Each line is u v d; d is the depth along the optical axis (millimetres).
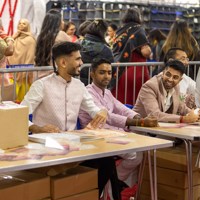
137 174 4324
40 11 6777
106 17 8664
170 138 4219
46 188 3016
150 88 4219
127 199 4203
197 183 4098
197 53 5676
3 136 2865
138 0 9000
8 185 2859
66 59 3588
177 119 4059
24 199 2904
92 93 4051
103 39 5051
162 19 9289
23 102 3551
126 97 5113
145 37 5492
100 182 3510
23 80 4520
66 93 3645
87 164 3498
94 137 3238
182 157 3980
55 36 5023
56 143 2959
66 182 3080
